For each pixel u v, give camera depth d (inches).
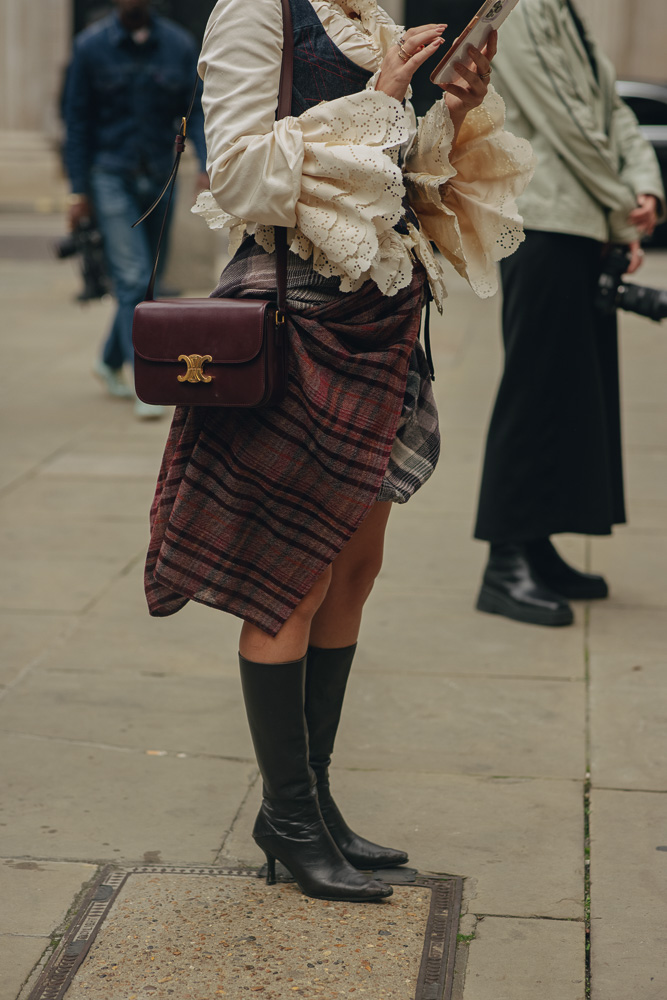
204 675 128.7
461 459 215.8
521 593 143.7
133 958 79.3
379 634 139.2
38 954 80.1
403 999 75.3
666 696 122.3
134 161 243.6
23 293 417.4
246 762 109.0
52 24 748.0
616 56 732.0
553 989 76.9
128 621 144.2
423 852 93.4
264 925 83.0
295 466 79.7
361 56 80.2
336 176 75.7
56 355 314.3
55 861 92.0
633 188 141.6
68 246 270.7
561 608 141.9
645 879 89.5
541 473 142.5
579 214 136.7
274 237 79.4
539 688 124.3
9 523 181.3
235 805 101.2
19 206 700.0
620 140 145.1
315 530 80.7
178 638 139.3
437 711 119.0
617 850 93.6
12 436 233.5
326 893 85.4
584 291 140.3
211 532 81.2
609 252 144.3
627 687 124.4
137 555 167.9
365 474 79.2
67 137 248.5
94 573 160.7
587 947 81.5
